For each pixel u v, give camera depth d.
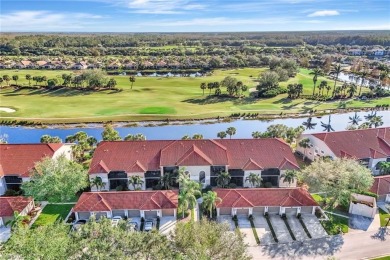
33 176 58.97
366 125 94.44
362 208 56.12
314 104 132.00
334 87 147.38
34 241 31.62
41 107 123.25
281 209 55.69
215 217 55.94
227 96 142.25
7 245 32.12
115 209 54.81
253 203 55.75
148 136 100.19
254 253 47.25
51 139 81.00
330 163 59.44
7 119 110.00
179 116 116.00
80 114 115.88
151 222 53.41
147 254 31.86
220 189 59.03
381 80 162.50
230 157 66.00
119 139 82.12
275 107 127.62
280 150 67.75
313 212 56.47
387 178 62.09
